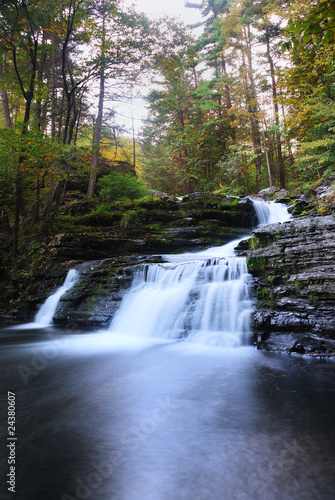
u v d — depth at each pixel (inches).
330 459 103.2
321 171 705.0
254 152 981.2
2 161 487.2
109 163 1043.3
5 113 711.1
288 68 626.5
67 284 465.4
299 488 88.9
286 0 703.1
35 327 398.9
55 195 652.1
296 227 299.0
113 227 600.7
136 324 346.9
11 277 542.6
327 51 502.9
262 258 305.6
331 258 260.2
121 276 416.5
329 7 108.6
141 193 804.6
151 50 631.2
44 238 562.6
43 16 547.2
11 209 652.1
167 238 564.7
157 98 742.5
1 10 514.0
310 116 605.9
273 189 780.0
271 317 261.3
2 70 719.1
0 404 153.2
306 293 259.1
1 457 105.6
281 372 198.7
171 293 345.1
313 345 234.2
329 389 168.7
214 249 532.4
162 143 1246.9
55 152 505.4
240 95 1012.5
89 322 384.5
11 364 229.0
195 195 668.1
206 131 1103.0
